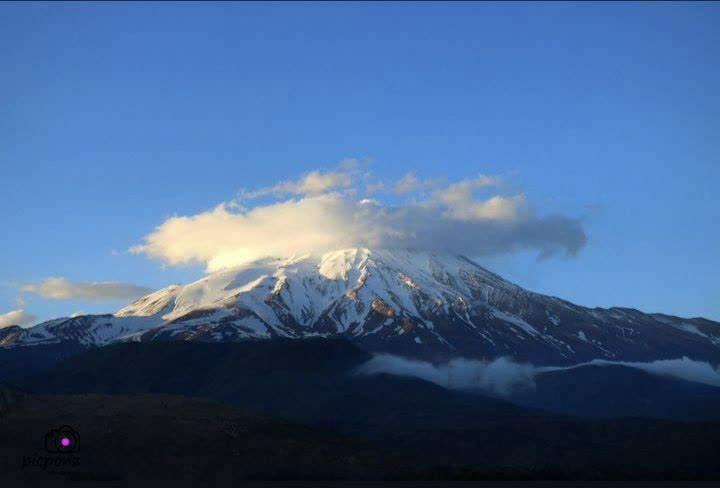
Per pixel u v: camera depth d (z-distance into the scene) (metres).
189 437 133.00
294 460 131.88
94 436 129.12
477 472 137.88
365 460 137.38
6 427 129.75
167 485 108.94
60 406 143.25
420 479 132.38
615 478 149.50
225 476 122.25
